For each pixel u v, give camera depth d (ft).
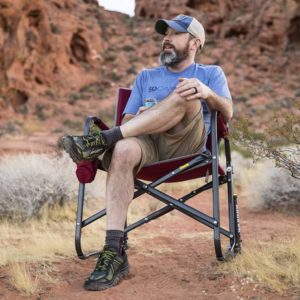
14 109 111.86
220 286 10.71
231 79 141.08
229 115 11.88
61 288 10.85
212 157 11.23
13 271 11.43
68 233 17.01
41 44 125.39
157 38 168.04
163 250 14.03
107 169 11.63
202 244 14.71
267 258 11.75
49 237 15.67
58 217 20.08
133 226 11.94
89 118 12.03
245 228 17.65
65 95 125.90
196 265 12.35
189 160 11.36
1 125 98.58
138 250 14.05
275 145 13.58
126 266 11.43
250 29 158.10
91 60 142.20
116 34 167.43
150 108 11.25
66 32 136.87
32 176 20.33
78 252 11.85
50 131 100.17
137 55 157.38
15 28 113.60
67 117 114.32
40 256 13.07
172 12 172.96
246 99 128.88
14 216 19.39
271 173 22.61
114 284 10.82
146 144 11.45
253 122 108.37
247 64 147.54
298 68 143.23
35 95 116.78
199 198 25.59
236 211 12.70
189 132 11.73
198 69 12.67
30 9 119.03
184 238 15.67
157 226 18.37
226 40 159.84
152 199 23.53
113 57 149.38
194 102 11.43
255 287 10.41
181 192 27.45
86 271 12.08
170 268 12.20
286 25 150.10
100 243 14.70
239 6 168.35
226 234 12.16
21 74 116.16
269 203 22.25
